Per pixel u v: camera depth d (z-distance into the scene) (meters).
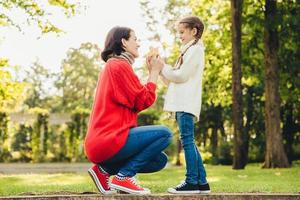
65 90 62.41
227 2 22.42
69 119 36.75
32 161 32.34
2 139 31.39
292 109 29.50
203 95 26.62
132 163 4.85
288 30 20.59
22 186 8.65
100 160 4.78
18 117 34.72
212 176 12.57
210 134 42.00
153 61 5.12
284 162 19.22
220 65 24.19
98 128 4.78
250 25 20.17
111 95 4.82
